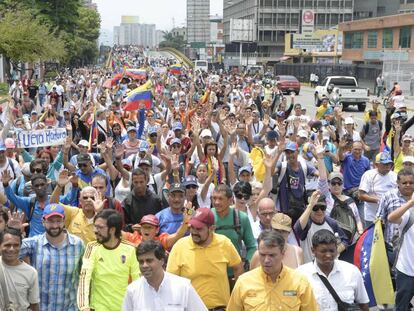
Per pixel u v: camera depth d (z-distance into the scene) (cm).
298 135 1189
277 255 489
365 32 7325
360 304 554
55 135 1217
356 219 823
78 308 593
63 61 6762
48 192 883
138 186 795
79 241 630
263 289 499
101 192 766
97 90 2945
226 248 599
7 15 4356
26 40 4197
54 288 615
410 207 667
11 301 564
